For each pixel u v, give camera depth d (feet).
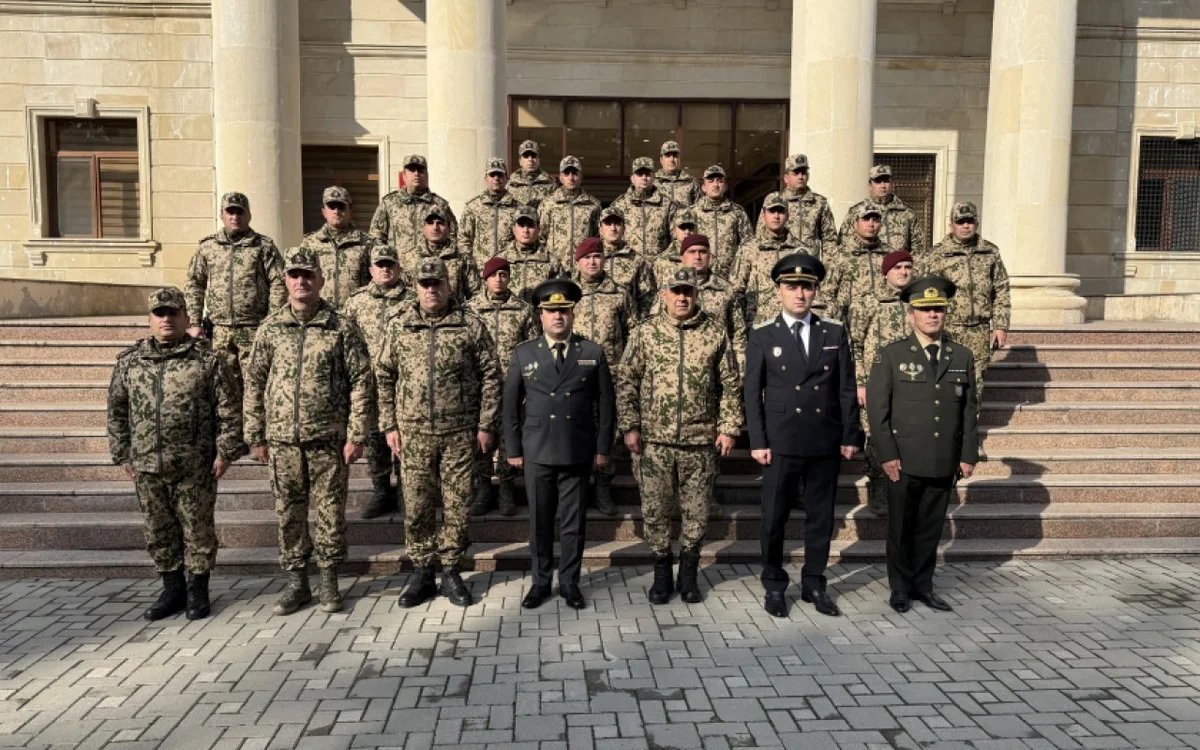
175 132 44.86
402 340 16.74
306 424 16.01
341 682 13.07
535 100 46.47
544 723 11.72
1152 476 22.47
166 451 15.60
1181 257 46.93
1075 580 18.25
